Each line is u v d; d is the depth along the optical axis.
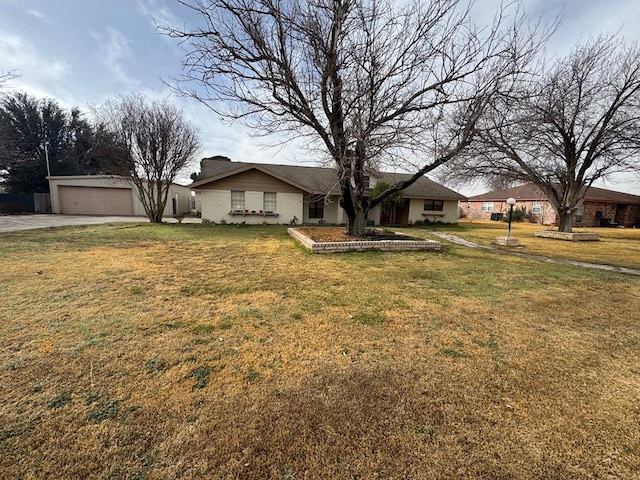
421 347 2.66
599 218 22.28
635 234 16.08
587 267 6.59
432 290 4.41
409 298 4.02
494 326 3.18
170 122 13.70
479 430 1.69
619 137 10.38
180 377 2.11
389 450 1.54
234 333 2.83
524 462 1.49
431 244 8.09
